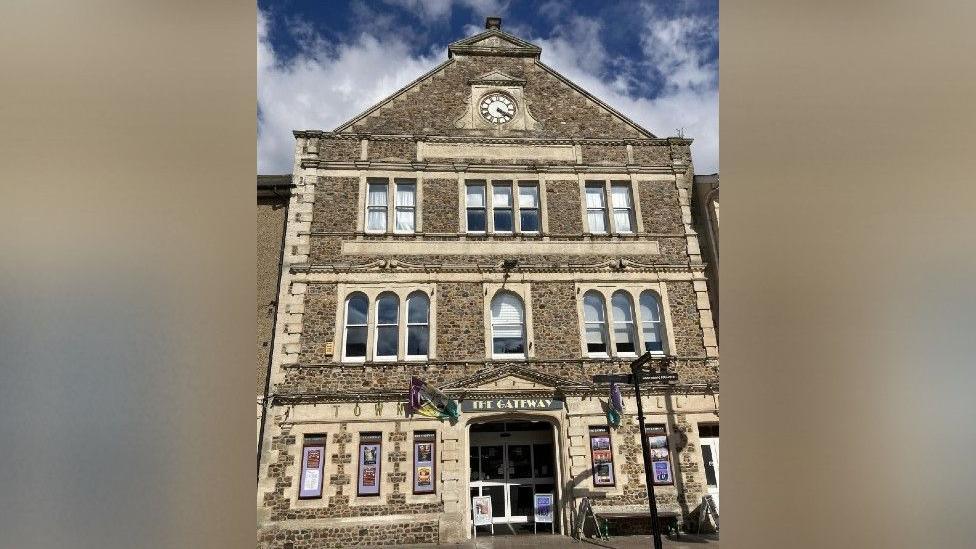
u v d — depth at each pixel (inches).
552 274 576.4
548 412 528.4
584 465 515.2
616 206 619.8
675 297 580.4
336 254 566.9
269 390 513.3
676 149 638.5
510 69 663.1
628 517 487.8
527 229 602.9
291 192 586.9
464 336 547.8
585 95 656.4
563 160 624.4
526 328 557.0
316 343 533.3
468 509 494.9
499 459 547.2
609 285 578.9
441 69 655.1
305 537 473.4
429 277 564.1
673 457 522.6
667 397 541.6
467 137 621.3
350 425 508.7
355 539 474.6
